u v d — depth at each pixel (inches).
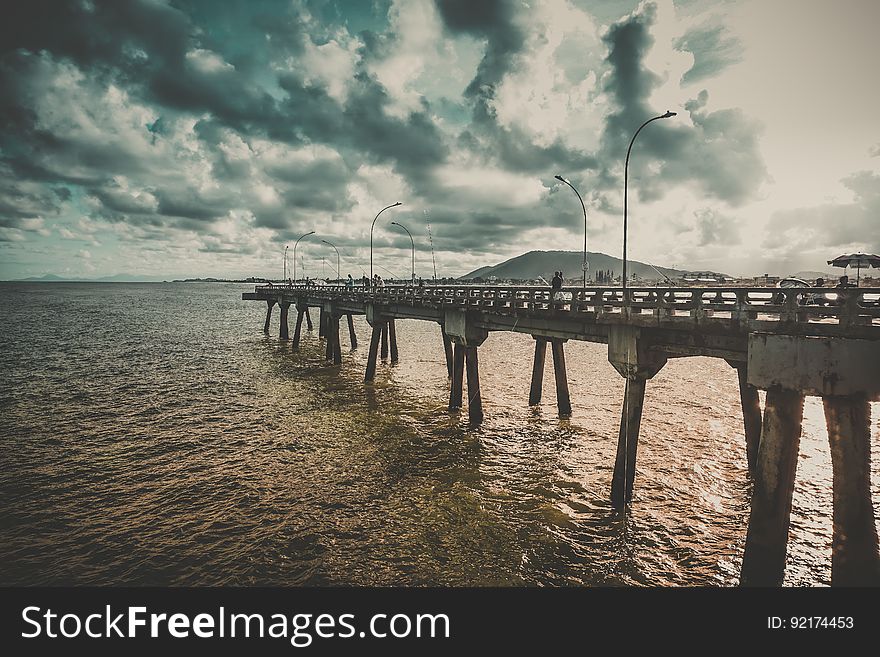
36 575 460.8
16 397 1095.0
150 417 951.0
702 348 525.0
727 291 496.4
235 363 1561.3
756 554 410.0
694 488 621.6
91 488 637.3
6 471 686.5
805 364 396.2
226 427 890.1
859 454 377.4
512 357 1734.7
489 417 935.0
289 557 490.9
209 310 4192.9
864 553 373.1
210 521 556.4
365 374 1348.4
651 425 874.1
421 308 1090.1
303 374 1380.4
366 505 592.4
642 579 451.8
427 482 652.7
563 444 785.6
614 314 620.4
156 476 674.8
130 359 1610.5
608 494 613.0
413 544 510.9
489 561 482.0
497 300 848.9
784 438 406.6
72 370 1409.9
